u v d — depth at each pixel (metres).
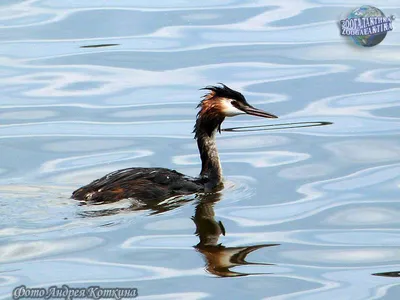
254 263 12.91
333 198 15.37
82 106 19.92
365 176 16.28
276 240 13.69
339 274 12.61
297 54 22.42
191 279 12.38
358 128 18.56
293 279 12.43
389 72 21.31
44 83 21.06
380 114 19.17
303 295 11.99
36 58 22.39
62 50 22.83
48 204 14.62
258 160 17.28
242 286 12.21
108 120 19.20
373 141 17.88
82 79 21.28
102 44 23.12
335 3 25.25
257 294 12.02
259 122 19.23
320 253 13.27
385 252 13.27
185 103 19.92
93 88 20.81
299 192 15.66
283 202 15.21
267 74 21.31
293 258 13.08
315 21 24.22
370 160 17.03
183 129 18.73
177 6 25.56
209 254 13.08
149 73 21.52
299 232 13.99
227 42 23.12
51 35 23.70
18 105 19.97
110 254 13.02
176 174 15.72
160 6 25.59
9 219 14.07
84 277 12.34
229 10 25.22
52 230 13.70
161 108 19.73
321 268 12.80
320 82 20.89
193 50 22.67
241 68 21.66
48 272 12.45
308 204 15.12
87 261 12.80
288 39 23.25
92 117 19.36
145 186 15.02
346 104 19.78
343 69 21.56
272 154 17.56
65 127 18.86
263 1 25.84
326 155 17.34
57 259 12.83
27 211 14.38
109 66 21.89
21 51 22.80
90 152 17.67
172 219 14.31
